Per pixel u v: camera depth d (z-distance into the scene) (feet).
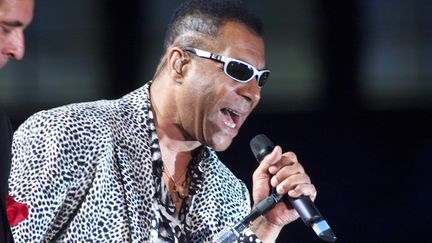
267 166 18.07
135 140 17.83
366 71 35.78
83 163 17.25
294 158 18.10
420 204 34.88
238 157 34.40
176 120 17.99
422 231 34.68
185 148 18.28
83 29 35.45
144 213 17.48
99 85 35.45
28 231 16.67
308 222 17.44
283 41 35.88
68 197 17.20
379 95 35.65
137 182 17.58
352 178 35.22
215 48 17.67
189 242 17.95
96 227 17.17
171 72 17.99
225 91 17.67
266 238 18.45
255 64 17.78
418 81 35.68
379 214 34.88
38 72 35.29
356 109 35.58
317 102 35.63
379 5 35.73
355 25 35.73
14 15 12.95
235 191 18.86
